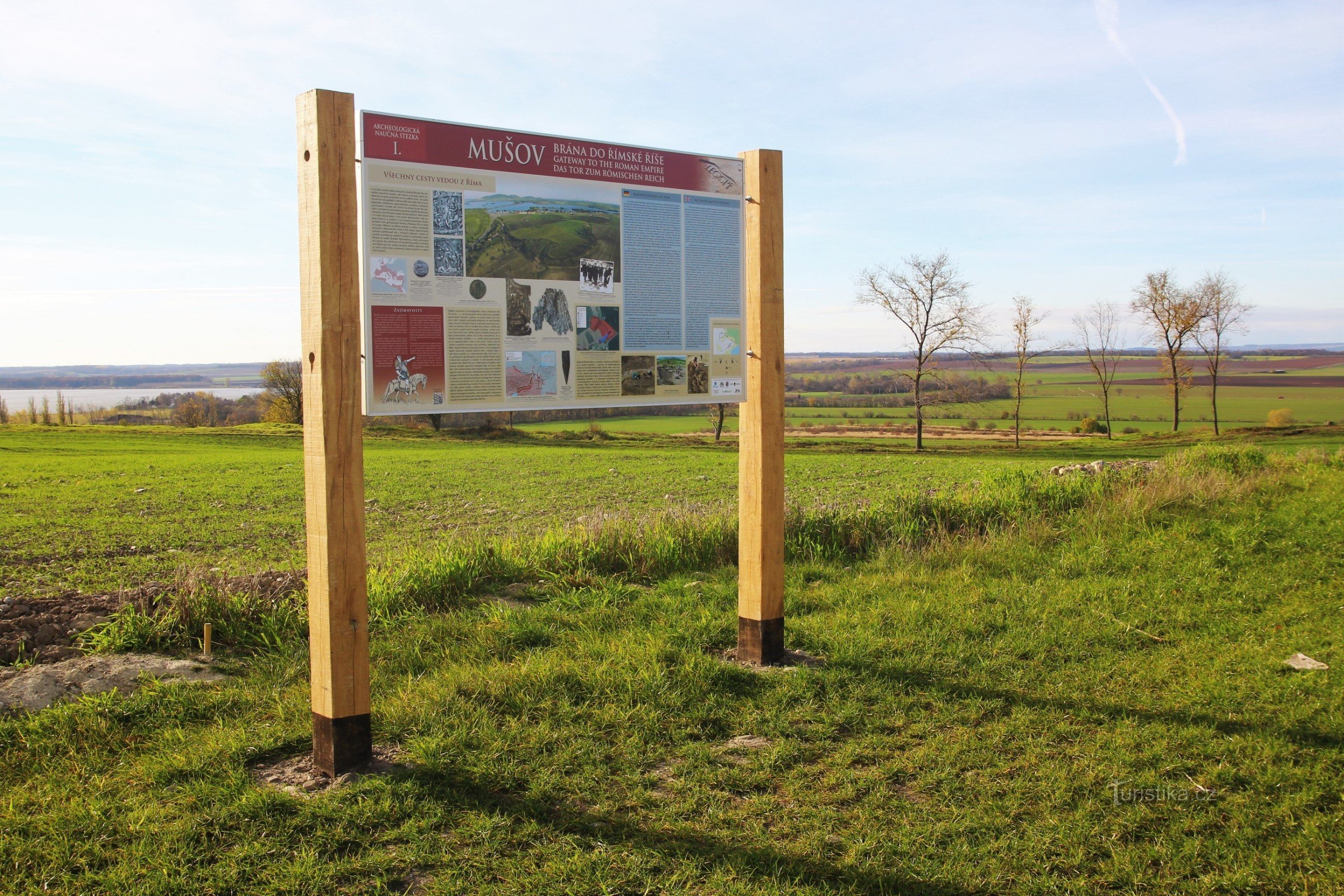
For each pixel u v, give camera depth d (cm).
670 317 546
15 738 429
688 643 587
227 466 3550
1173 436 5697
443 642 598
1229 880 307
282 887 304
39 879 307
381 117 429
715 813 360
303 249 388
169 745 427
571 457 3794
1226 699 477
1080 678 515
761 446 551
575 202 506
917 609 657
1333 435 5050
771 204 566
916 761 409
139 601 627
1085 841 336
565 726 445
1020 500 1084
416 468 3184
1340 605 644
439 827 350
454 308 458
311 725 438
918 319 5369
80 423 6900
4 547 1451
